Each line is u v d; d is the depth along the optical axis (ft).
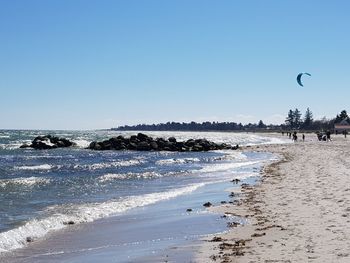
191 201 68.54
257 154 200.95
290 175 99.35
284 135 573.33
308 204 58.34
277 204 60.80
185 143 256.32
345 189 69.56
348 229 42.39
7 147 246.27
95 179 97.35
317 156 159.43
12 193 73.15
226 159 172.14
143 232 46.73
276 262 32.48
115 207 61.82
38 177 101.30
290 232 42.78
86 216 55.06
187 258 35.29
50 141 259.80
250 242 39.91
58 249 39.50
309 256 33.65
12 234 42.86
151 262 34.58
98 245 41.11
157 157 188.55
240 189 81.51
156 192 78.33
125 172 117.39
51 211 56.95
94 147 248.52
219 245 39.55
